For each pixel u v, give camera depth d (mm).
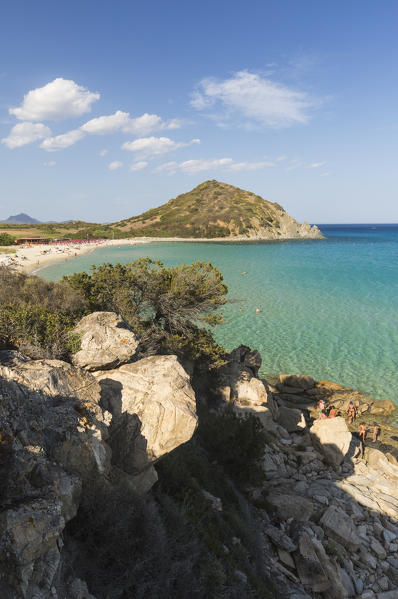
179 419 8359
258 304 54125
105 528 6293
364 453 19578
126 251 138250
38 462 5539
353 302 55812
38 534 4465
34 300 17078
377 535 13422
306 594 9945
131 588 6023
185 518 8695
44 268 84312
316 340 38312
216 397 20281
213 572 7684
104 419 7707
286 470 16891
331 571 10680
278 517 12914
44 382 7273
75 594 4988
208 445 14555
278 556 11039
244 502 12555
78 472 6395
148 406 8656
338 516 13281
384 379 29656
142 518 6930
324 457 18156
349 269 93375
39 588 4340
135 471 8188
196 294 22359
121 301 20188
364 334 40312
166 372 9617
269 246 173625
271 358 33688
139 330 18969
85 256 116500
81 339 11711
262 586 8906
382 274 84562
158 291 21609
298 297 59156
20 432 5684
